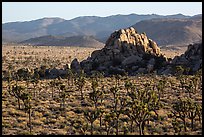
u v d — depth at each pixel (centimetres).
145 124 7769
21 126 7662
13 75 17638
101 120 8131
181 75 15288
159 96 11056
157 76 16975
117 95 10694
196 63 17738
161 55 19638
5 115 8638
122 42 19950
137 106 6994
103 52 19625
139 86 13750
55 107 9694
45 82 15462
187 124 7844
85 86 13862
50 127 7700
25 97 8862
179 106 7662
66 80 16100
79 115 8875
